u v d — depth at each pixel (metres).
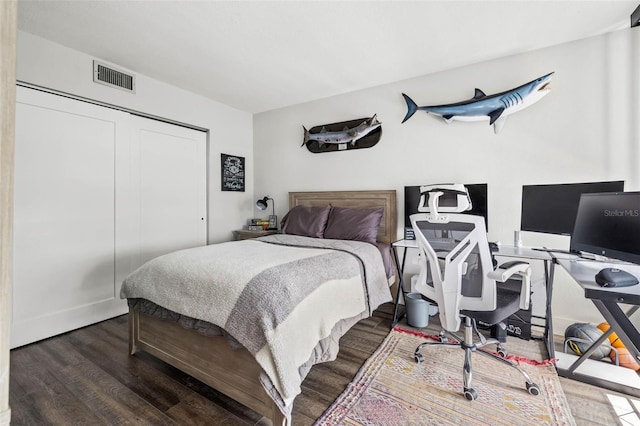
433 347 2.09
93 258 2.51
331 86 3.15
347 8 1.89
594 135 2.19
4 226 0.38
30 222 2.16
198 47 2.36
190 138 3.36
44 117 2.22
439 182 2.80
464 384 1.56
